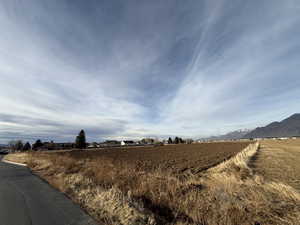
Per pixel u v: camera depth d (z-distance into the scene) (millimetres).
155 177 7492
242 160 16266
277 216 4770
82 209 5434
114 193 5844
